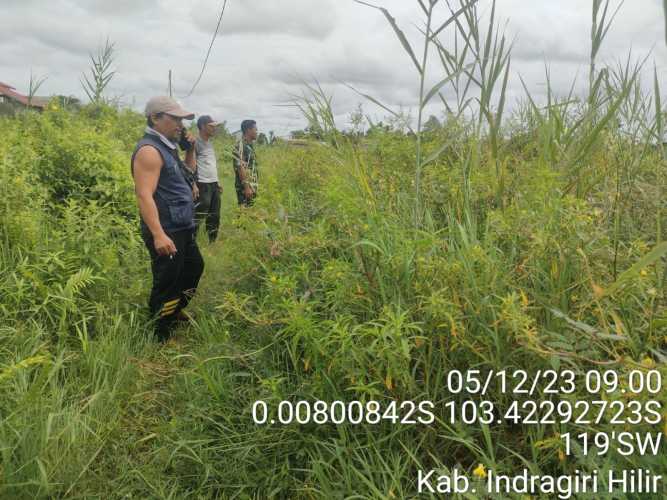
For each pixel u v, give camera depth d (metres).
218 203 7.46
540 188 2.95
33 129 6.70
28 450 2.76
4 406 3.08
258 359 3.40
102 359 3.77
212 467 2.83
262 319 3.32
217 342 3.80
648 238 3.24
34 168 5.82
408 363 2.68
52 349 3.95
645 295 2.57
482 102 3.31
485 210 3.66
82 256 4.68
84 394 3.51
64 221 5.09
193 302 5.04
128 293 4.74
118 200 6.13
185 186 4.62
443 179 4.13
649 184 3.40
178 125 4.52
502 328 2.61
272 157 7.30
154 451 3.05
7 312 3.93
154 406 3.51
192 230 4.72
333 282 3.16
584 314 2.70
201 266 4.88
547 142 3.32
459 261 2.86
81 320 4.12
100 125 8.59
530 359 2.61
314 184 5.73
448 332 2.67
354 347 2.64
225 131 8.05
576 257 2.80
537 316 2.73
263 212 4.34
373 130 4.77
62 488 2.71
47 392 3.37
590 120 3.25
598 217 3.23
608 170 3.47
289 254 3.94
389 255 3.02
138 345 4.24
